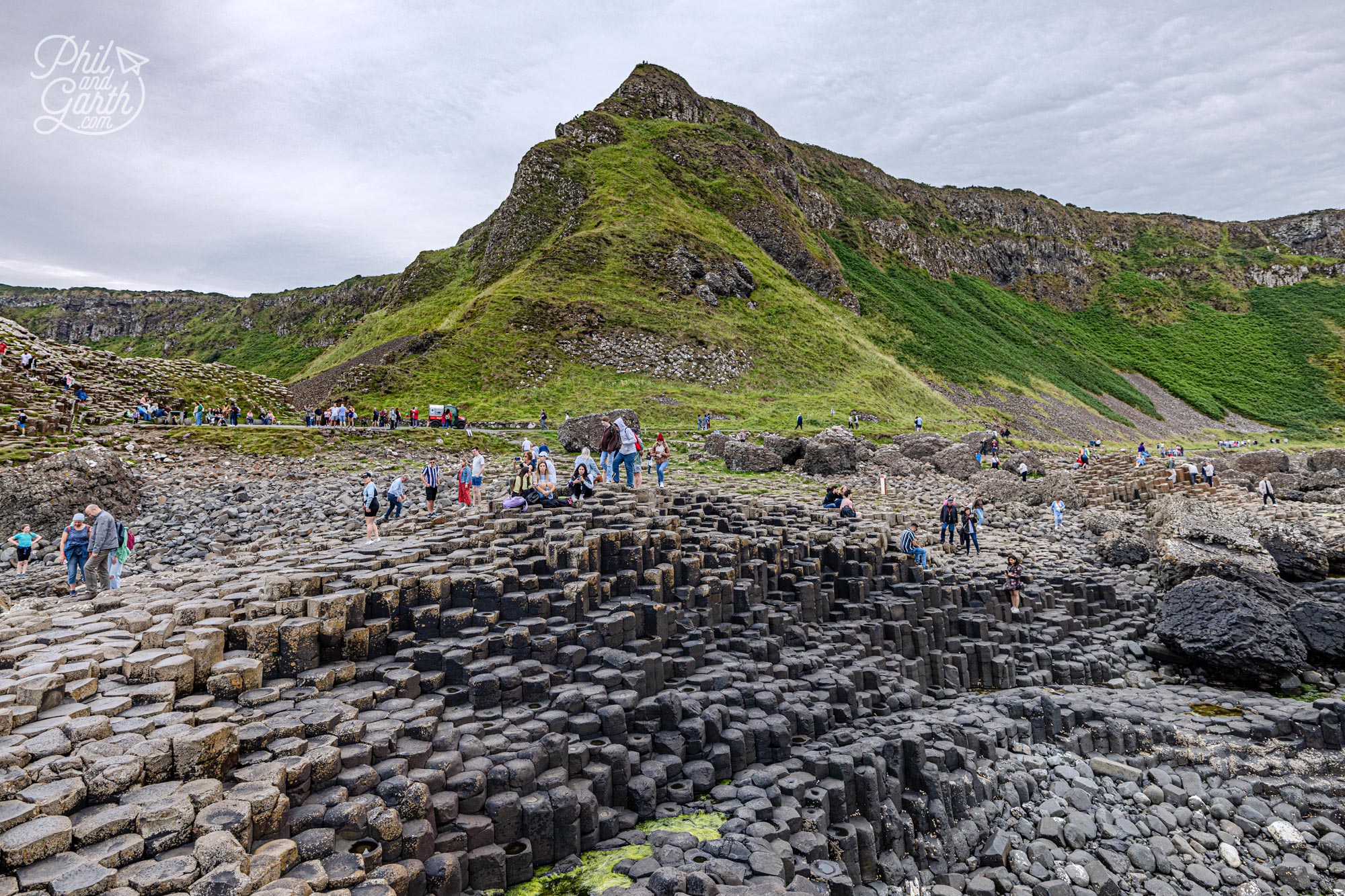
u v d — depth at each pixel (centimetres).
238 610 896
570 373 7006
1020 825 1173
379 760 737
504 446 4634
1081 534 3228
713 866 719
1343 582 2045
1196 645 1758
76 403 4212
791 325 8794
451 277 13112
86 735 619
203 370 5631
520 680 928
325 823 643
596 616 1090
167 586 1089
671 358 7469
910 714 1339
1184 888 1091
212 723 672
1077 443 8744
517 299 7900
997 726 1373
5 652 749
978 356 10550
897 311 11081
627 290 8469
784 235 10788
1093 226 19700
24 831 500
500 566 1128
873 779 1009
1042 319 14838
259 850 570
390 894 584
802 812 915
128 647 787
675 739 961
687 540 1488
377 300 18138
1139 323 15975
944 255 15112
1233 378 13800
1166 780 1303
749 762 1013
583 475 1716
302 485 3353
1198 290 17525
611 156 11012
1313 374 13938
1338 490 3909
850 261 12356
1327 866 1133
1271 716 1485
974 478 4184
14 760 567
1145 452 5409
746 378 7488
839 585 1745
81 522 1698
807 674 1334
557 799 777
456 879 692
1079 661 1833
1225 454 8450
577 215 9888
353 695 814
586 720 900
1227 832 1203
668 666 1124
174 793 579
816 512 2172
